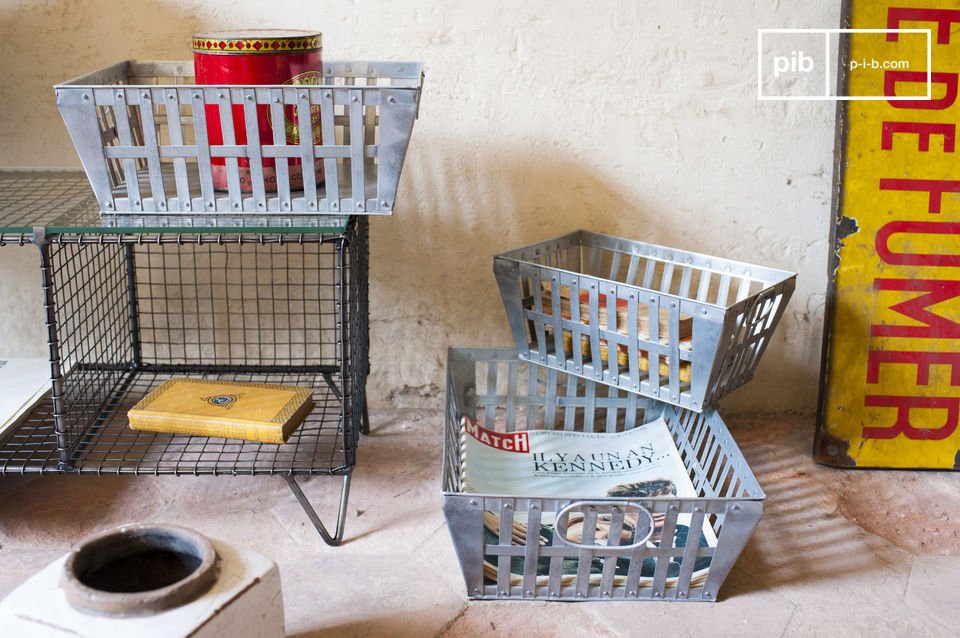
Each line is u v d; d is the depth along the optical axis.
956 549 1.61
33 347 2.01
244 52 1.42
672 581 1.47
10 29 1.77
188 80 1.75
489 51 1.81
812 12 1.79
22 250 1.92
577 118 1.85
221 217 1.47
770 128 1.86
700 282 1.86
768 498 1.76
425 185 1.90
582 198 1.91
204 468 1.57
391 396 2.08
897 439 1.85
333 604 1.45
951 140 1.75
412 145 1.87
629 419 1.92
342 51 1.81
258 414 1.60
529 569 1.44
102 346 2.01
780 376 2.04
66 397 1.81
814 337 2.01
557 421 2.03
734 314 1.51
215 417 1.58
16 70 1.80
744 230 1.93
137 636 1.00
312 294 1.98
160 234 1.41
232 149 1.42
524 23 1.79
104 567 1.13
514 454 1.80
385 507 1.71
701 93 1.83
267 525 1.65
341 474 1.58
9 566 1.52
